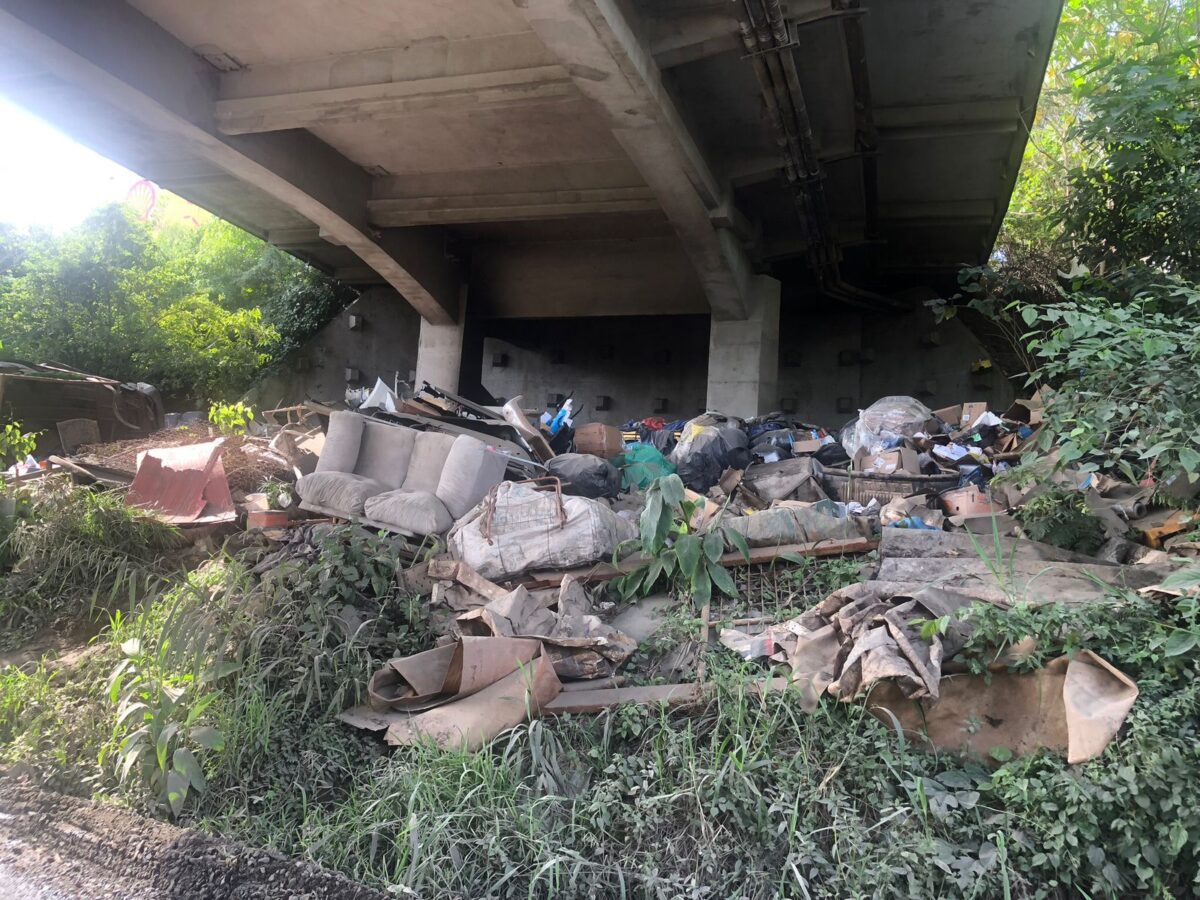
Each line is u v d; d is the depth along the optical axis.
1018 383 18.06
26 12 9.84
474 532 5.95
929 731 3.80
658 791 3.80
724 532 5.59
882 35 10.98
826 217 15.05
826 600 4.46
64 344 18.14
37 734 4.69
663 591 5.61
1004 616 3.77
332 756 4.28
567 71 9.95
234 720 4.39
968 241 17.47
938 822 3.39
